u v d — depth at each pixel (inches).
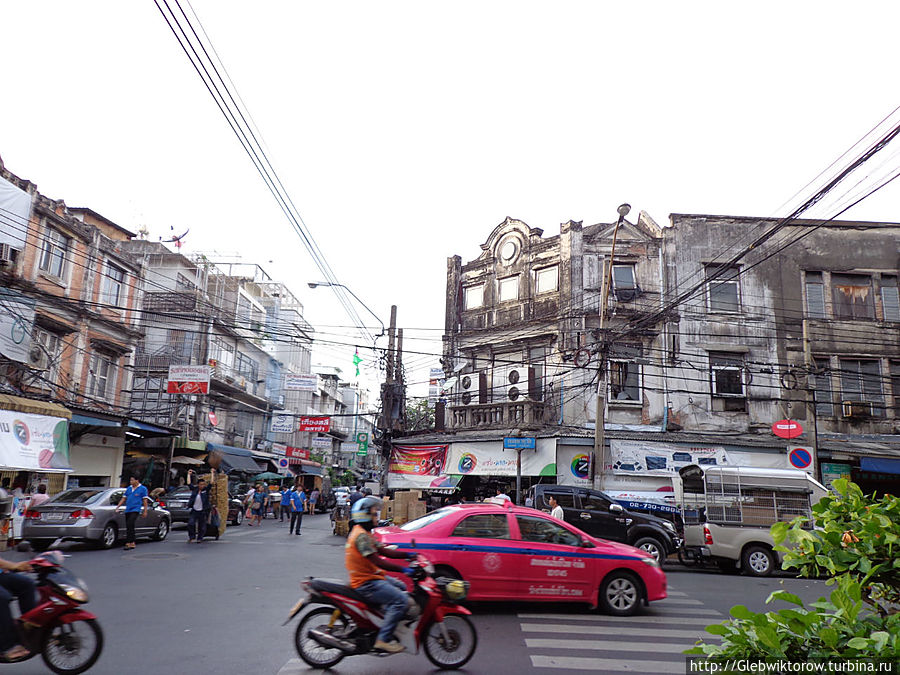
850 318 924.0
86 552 559.5
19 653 217.0
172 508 869.8
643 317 912.9
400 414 1033.5
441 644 244.8
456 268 1099.3
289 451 1787.6
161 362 1266.0
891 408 889.5
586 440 840.9
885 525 123.8
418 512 774.5
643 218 991.0
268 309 1739.7
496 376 997.2
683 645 287.7
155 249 1395.2
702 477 637.9
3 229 694.5
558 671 241.9
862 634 116.8
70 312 853.8
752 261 938.1
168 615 314.0
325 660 243.4
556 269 971.3
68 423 728.3
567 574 355.6
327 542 726.5
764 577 586.6
